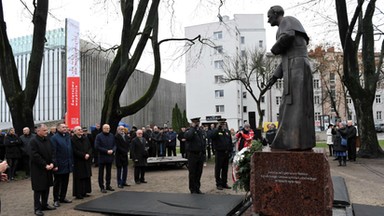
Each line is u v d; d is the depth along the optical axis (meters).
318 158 4.53
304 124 4.82
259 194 4.84
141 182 10.83
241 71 35.59
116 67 16.27
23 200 8.42
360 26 16.30
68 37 17.75
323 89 43.12
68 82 17.69
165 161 14.09
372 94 16.61
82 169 8.38
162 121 51.97
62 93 32.47
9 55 14.05
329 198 4.47
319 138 32.66
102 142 9.26
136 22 15.39
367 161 14.95
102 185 9.23
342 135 13.49
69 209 7.15
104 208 6.84
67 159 7.69
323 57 33.53
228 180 10.82
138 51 15.38
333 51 32.91
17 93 14.06
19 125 13.79
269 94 49.84
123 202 7.30
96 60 34.41
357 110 16.89
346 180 10.05
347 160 15.30
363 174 11.25
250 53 41.25
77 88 17.86
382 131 50.69
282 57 5.14
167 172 13.63
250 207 6.60
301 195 4.60
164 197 7.73
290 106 4.93
